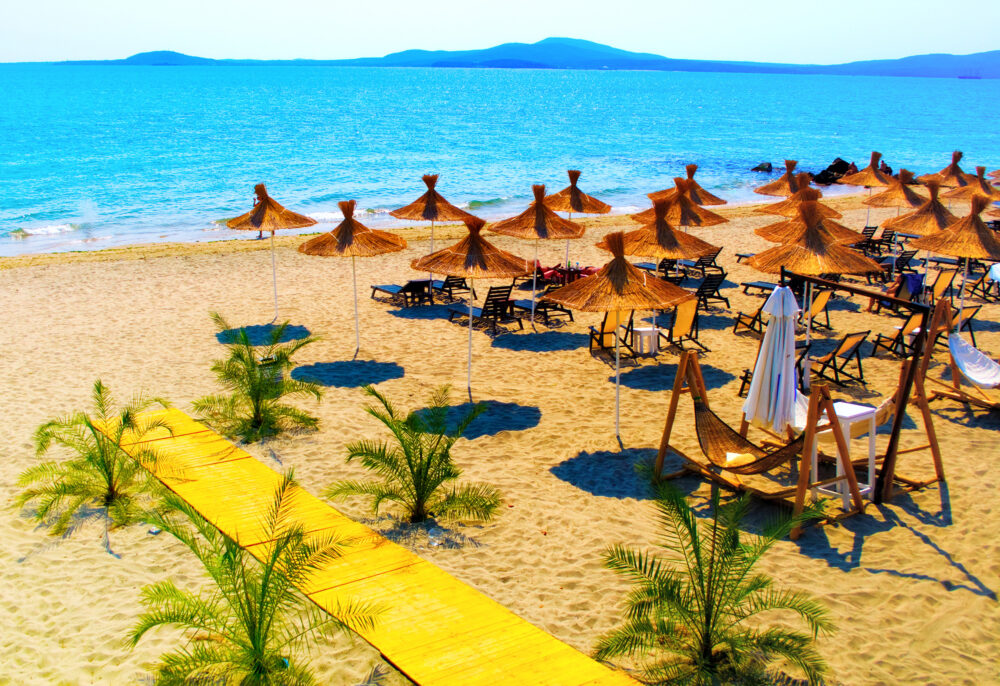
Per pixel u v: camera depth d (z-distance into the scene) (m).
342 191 33.56
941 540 6.66
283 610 5.16
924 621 5.56
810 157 50.69
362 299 15.31
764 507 7.23
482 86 194.12
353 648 5.21
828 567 6.27
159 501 7.13
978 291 16.08
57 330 12.92
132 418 8.11
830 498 7.33
